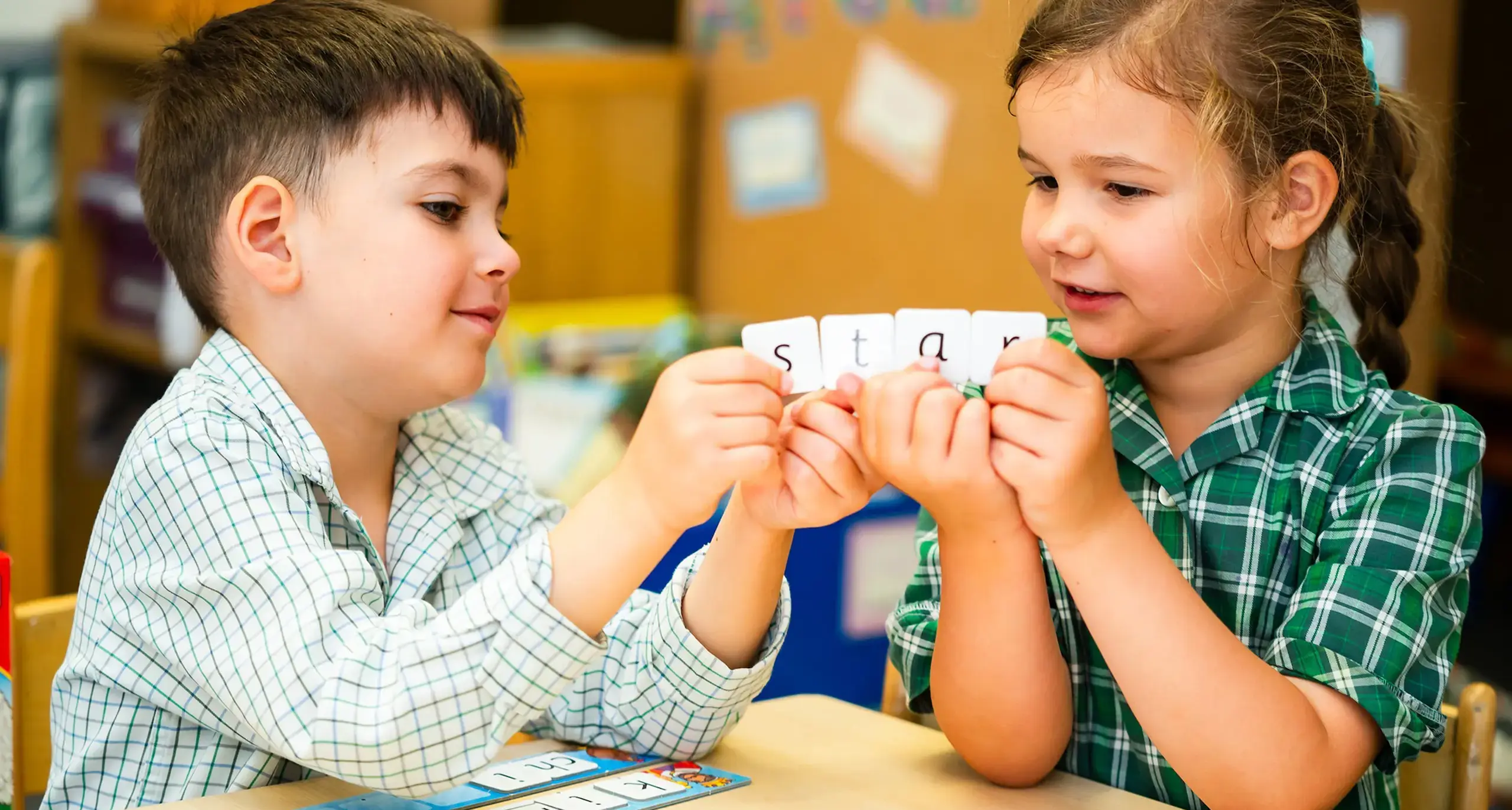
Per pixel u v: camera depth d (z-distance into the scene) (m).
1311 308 1.46
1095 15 1.34
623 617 1.46
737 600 1.38
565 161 2.91
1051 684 1.36
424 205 1.41
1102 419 1.28
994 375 1.30
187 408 1.38
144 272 3.25
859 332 1.33
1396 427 1.39
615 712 1.42
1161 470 1.43
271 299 1.42
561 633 1.27
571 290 2.96
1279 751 1.29
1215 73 1.33
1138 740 1.43
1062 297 1.38
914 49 2.54
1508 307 3.97
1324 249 1.44
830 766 1.38
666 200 3.05
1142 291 1.35
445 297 1.42
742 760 1.39
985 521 1.32
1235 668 1.29
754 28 2.90
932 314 1.33
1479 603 3.53
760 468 1.26
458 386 1.43
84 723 1.40
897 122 2.59
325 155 1.40
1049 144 1.35
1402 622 1.34
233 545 1.33
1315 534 1.41
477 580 1.50
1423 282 2.09
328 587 1.31
